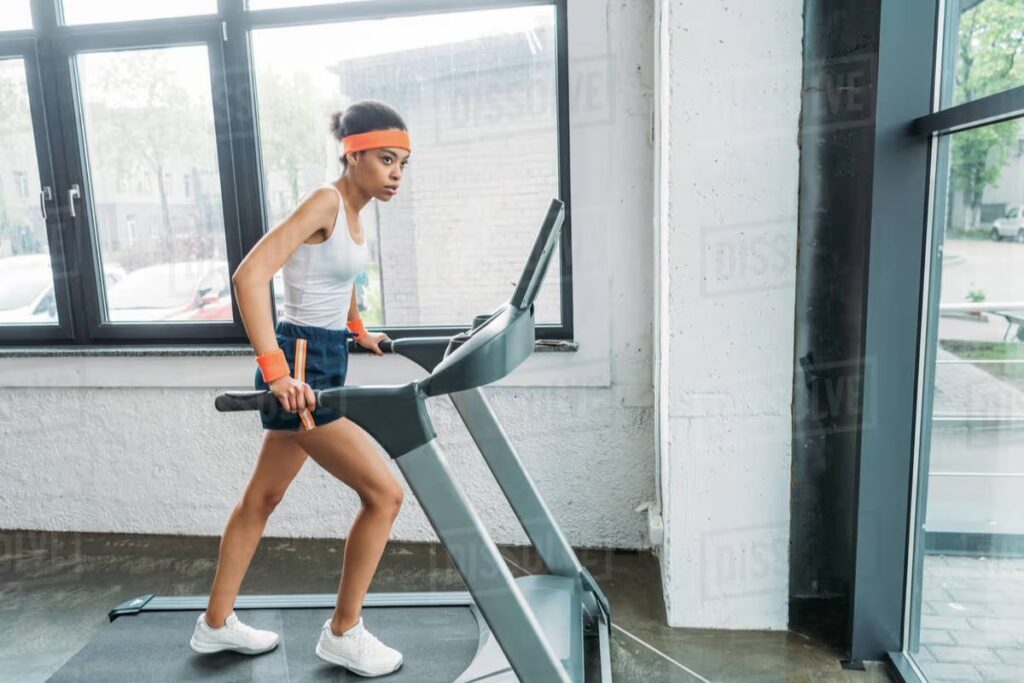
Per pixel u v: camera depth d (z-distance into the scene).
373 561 1.83
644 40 2.41
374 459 1.79
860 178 2.09
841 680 1.91
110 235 2.83
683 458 2.11
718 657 2.04
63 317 2.89
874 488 1.91
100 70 2.71
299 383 1.47
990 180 1.70
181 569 2.66
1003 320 1.74
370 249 2.70
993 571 2.01
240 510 1.91
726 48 1.92
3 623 2.32
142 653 2.00
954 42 1.72
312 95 2.63
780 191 1.96
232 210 2.72
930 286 1.80
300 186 2.70
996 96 1.40
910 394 1.87
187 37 2.63
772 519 2.11
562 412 2.65
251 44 2.62
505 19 2.49
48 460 2.98
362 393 1.40
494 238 2.64
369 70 2.59
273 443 1.82
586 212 2.52
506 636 1.43
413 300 2.72
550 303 2.66
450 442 2.72
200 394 2.84
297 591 2.46
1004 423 1.88
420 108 2.59
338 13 2.55
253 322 1.56
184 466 2.90
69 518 3.01
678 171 1.98
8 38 2.73
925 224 1.78
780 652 2.05
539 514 1.97
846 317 2.17
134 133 2.74
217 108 2.66
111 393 2.89
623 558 2.64
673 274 2.03
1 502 3.03
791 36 1.90
